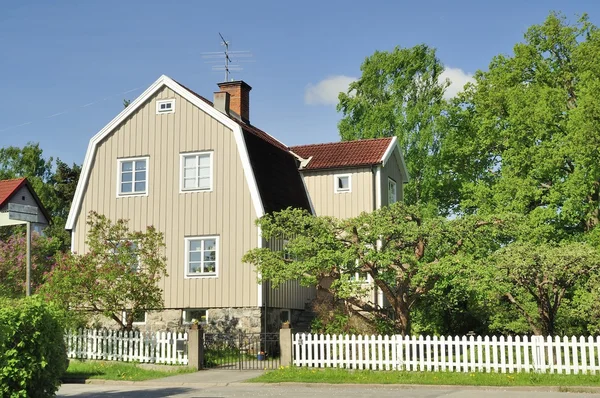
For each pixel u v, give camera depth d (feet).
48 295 79.77
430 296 85.15
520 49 116.26
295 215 78.79
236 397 56.13
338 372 68.64
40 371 50.93
